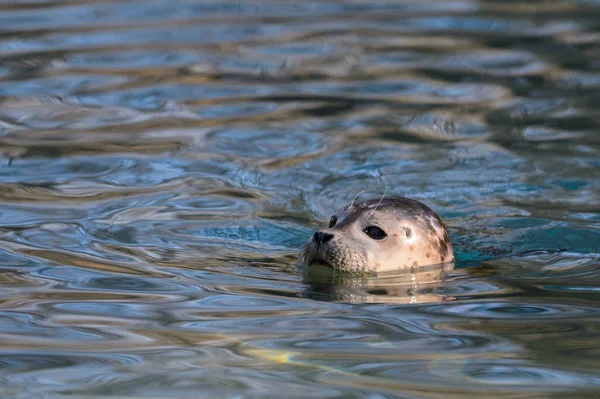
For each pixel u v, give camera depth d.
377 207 23.44
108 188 27.53
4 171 28.64
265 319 18.12
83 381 14.87
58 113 34.44
